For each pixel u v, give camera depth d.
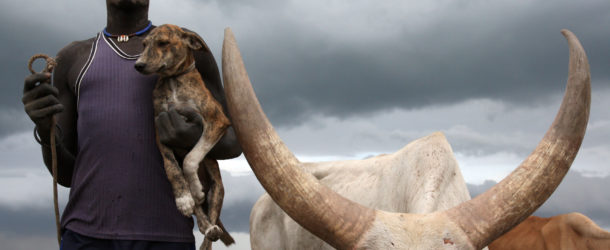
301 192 2.74
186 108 2.89
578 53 2.83
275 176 2.76
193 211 2.95
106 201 3.04
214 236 2.87
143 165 3.09
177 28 2.95
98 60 3.20
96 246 3.04
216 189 3.15
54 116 3.01
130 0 3.21
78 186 3.09
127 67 3.18
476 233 2.67
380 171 4.11
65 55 3.34
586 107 2.80
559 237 6.46
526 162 2.84
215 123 2.98
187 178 2.89
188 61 2.99
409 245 2.62
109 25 3.33
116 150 3.08
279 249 4.52
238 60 2.82
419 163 3.63
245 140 2.79
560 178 2.80
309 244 4.20
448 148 3.68
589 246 6.23
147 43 2.86
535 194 2.76
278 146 2.79
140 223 3.05
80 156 3.15
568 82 2.85
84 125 3.14
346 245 2.70
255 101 2.80
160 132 2.94
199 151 2.91
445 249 2.60
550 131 2.86
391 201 3.76
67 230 3.14
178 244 3.13
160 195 3.10
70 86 3.29
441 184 3.43
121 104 3.12
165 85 2.99
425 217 2.73
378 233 2.67
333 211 2.72
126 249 3.01
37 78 2.86
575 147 2.81
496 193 2.78
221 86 3.42
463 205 2.77
